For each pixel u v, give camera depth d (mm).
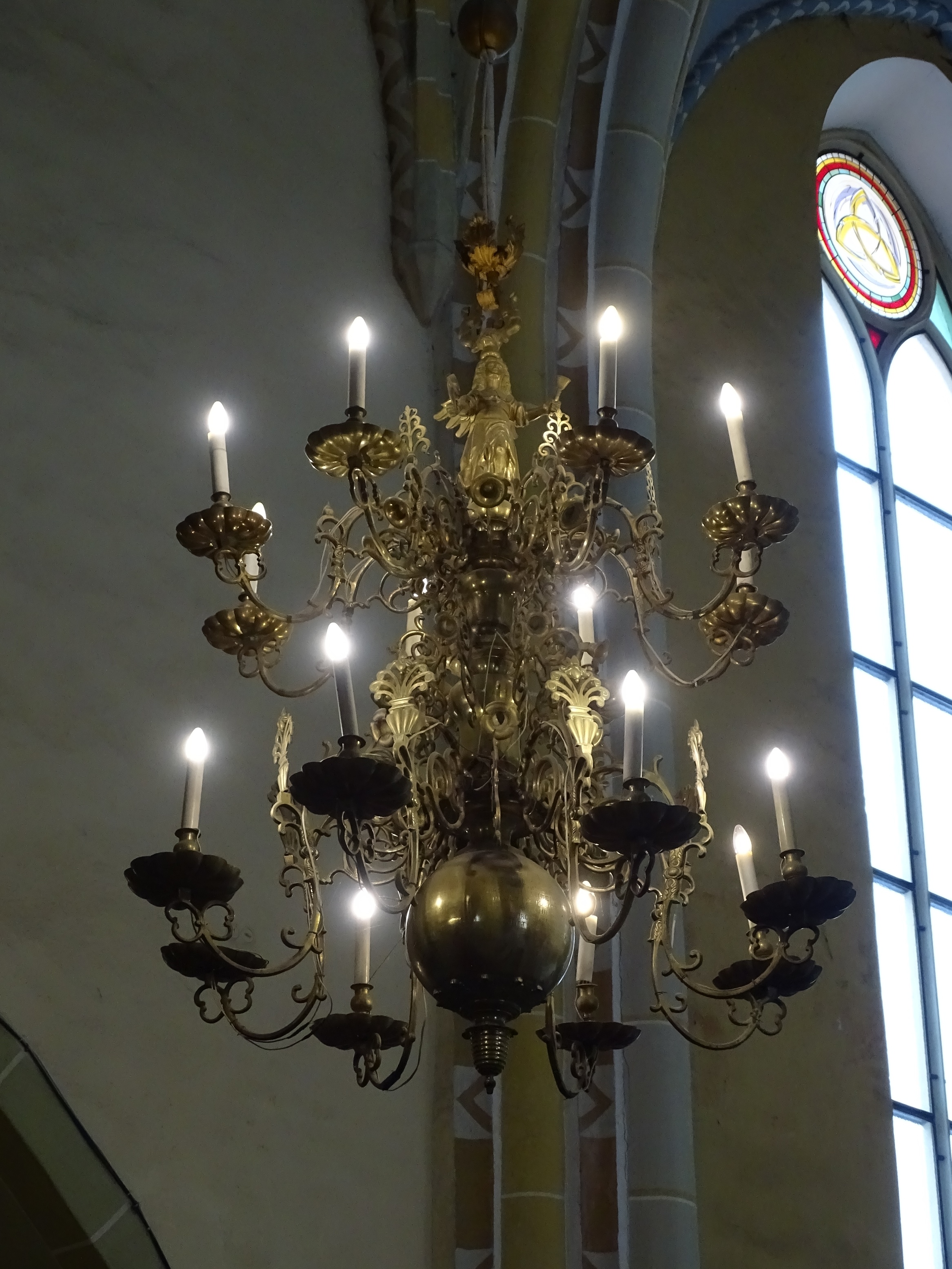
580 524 4027
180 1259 5082
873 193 9867
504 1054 3568
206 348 6254
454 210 6973
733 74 8734
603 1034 4082
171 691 5723
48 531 5652
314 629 6137
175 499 5988
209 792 5680
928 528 9117
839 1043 6855
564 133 7375
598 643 4246
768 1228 6258
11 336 5805
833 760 7422
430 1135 5824
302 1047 5605
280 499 6234
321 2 7090
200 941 3629
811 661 7578
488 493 4059
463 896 3551
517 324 4422
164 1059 5281
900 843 8016
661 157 7469
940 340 9773
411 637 4176
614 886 3932
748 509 3799
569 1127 5965
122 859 5430
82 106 6258
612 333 3844
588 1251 5812
